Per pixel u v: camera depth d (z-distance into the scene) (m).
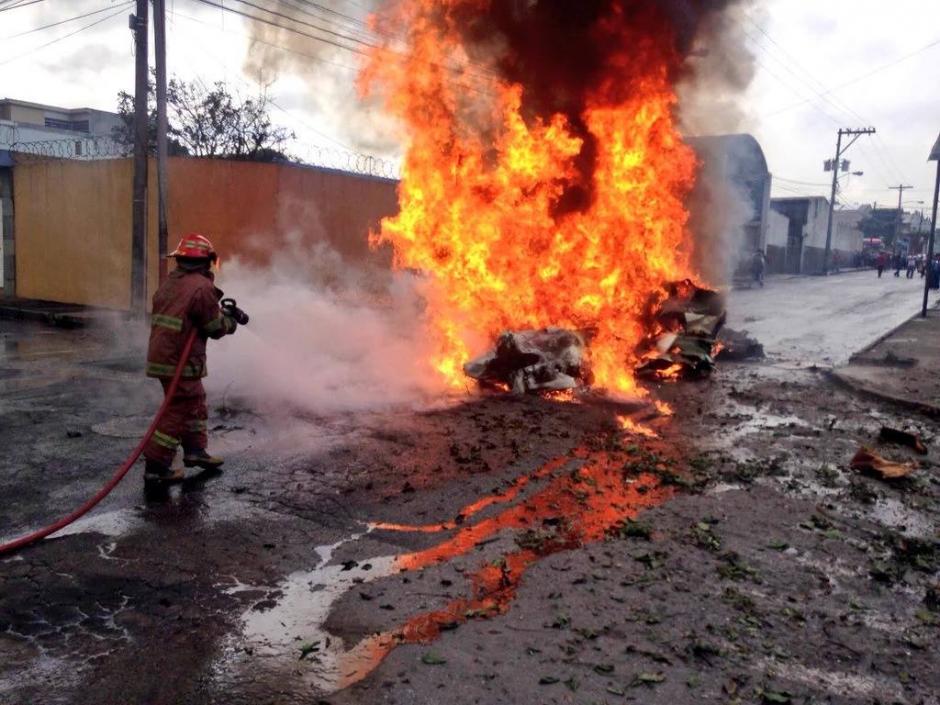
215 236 16.30
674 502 5.12
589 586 3.79
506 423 7.19
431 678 2.98
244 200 16.36
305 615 3.53
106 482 5.39
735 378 10.50
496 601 3.67
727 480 5.70
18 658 3.14
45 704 2.83
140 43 14.14
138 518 4.71
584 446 6.54
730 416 8.05
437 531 4.59
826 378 10.62
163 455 5.17
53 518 4.70
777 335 16.14
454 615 3.53
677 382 10.04
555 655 3.16
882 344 14.24
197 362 5.33
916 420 8.09
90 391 8.52
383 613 3.54
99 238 17.47
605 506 5.06
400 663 3.09
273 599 3.69
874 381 9.95
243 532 4.52
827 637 3.38
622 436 6.94
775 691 2.94
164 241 14.09
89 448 6.22
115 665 3.10
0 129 29.44
